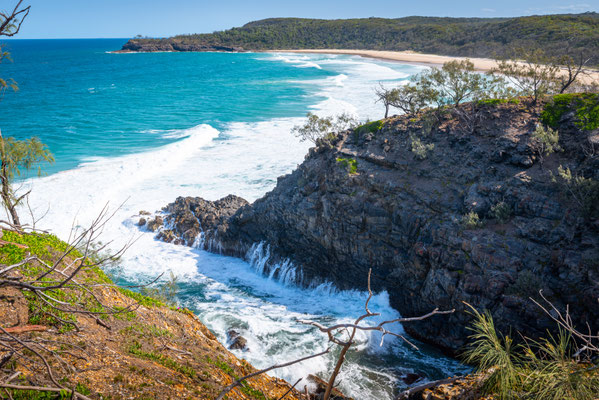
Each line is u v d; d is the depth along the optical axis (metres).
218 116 66.50
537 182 19.73
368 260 22.91
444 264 19.19
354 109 66.69
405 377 16.83
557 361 7.71
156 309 13.10
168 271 25.64
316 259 24.98
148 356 9.91
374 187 23.03
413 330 20.11
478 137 23.44
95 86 114.31
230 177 38.84
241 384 10.31
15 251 10.98
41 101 86.56
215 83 113.69
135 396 7.94
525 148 21.05
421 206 21.50
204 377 9.75
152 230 29.62
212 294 23.47
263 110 70.25
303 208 24.84
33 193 34.06
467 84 27.62
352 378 16.62
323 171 26.09
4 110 75.25
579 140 20.80
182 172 40.31
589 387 7.13
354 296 23.11
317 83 104.31
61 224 29.56
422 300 20.02
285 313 21.61
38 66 188.25
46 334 8.79
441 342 18.98
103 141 51.91
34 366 7.57
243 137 52.44
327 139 28.94
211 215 29.41
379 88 88.56
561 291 16.41
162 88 107.06
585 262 16.25
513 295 16.84
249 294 23.78
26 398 6.66
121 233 29.44
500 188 20.12
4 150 15.77
